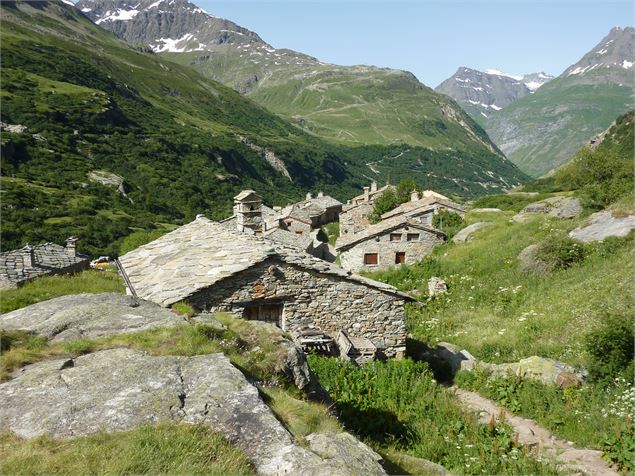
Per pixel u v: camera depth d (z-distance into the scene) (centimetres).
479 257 3741
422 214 6150
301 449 585
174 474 527
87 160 12488
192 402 666
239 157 17912
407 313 2833
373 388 1421
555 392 1461
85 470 521
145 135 15550
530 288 2797
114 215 9569
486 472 1023
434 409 1377
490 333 2242
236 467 548
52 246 3941
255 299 1519
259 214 2488
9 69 15688
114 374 732
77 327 965
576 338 1858
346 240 4481
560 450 1171
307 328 1587
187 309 1216
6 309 2292
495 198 8988
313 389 966
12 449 566
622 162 5175
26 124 12631
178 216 11444
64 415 632
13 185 9181
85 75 18612
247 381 730
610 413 1265
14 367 781
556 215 4297
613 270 2461
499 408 1477
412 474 851
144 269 1681
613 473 1035
